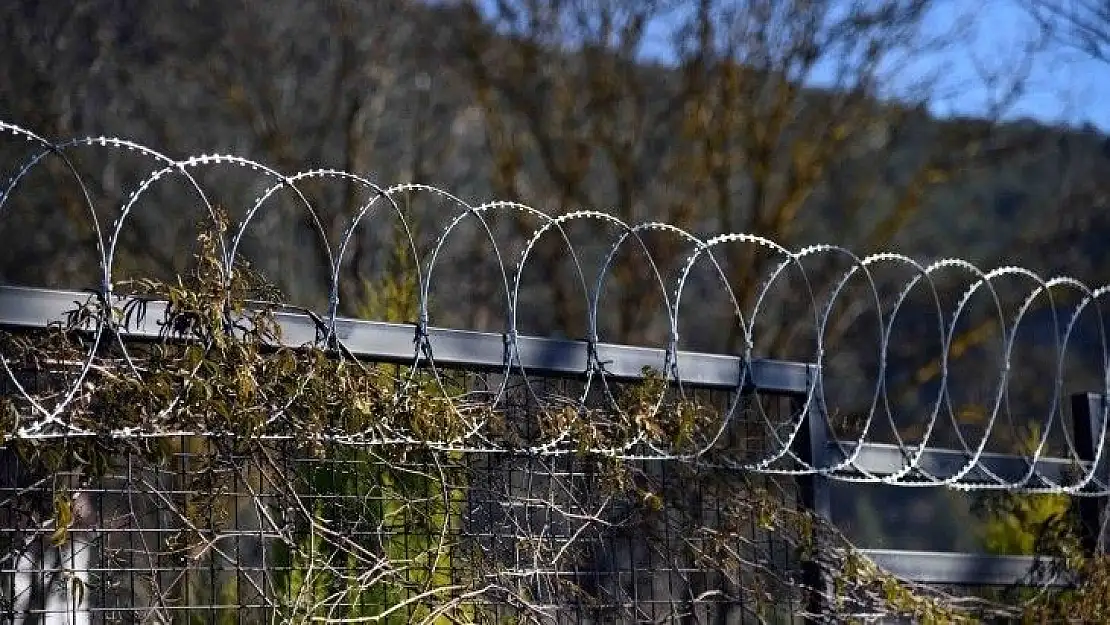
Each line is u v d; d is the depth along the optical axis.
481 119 63.56
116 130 59.44
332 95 60.22
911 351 59.22
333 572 18.00
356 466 19.28
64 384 16.59
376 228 58.12
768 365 22.75
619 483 20.48
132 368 16.45
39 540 16.78
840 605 22.84
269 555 19.89
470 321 58.81
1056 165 62.12
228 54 60.47
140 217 57.09
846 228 57.38
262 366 17.56
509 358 19.73
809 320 57.00
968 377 59.25
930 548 49.41
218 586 20.22
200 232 17.77
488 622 19.64
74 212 55.03
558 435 19.94
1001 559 25.64
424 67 62.91
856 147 59.59
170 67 59.81
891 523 50.44
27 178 55.12
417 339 19.17
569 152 57.25
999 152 57.84
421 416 18.69
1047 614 25.72
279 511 18.27
